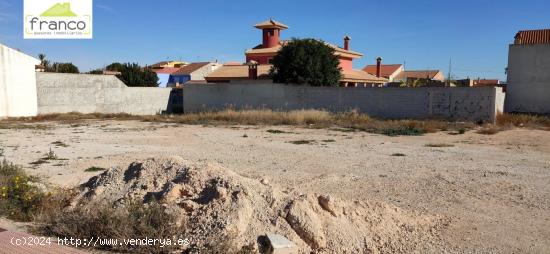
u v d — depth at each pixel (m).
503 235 5.98
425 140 17.20
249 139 17.44
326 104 28.86
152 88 35.97
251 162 11.64
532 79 27.69
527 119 23.42
